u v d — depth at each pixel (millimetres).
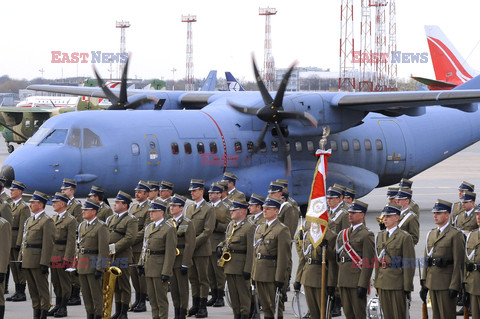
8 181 38094
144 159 40719
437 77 78312
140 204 26125
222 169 43656
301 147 46500
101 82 45531
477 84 49469
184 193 43562
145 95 46844
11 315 23828
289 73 41844
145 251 22141
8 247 22047
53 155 38625
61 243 23625
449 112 53312
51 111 98062
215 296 25547
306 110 44250
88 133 39688
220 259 22250
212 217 24297
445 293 20094
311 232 20328
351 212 20172
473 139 54125
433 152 52344
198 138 42812
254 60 42969
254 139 44844
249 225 22125
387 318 20000
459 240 19844
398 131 50875
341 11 123750
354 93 45375
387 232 19828
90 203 22375
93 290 22406
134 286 24828
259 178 44438
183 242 22703
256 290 21828
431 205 55438
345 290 20406
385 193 64312
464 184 28312
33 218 23109
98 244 22297
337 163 47875
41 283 23031
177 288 22781
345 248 20219
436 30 78062
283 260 20891
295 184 45750
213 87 85375
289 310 24125
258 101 44844
